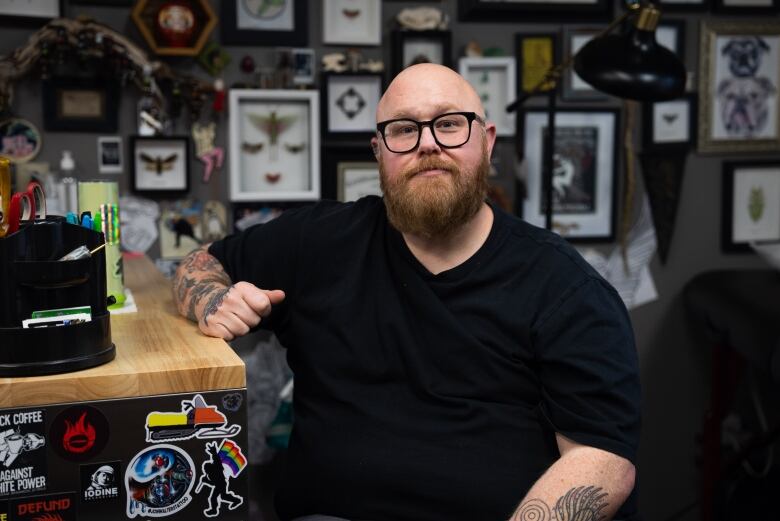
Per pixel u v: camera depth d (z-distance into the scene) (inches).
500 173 108.7
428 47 104.3
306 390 59.6
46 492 42.3
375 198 62.6
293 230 62.1
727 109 112.5
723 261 115.0
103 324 45.1
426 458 53.4
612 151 110.6
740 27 111.3
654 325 113.6
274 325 62.1
